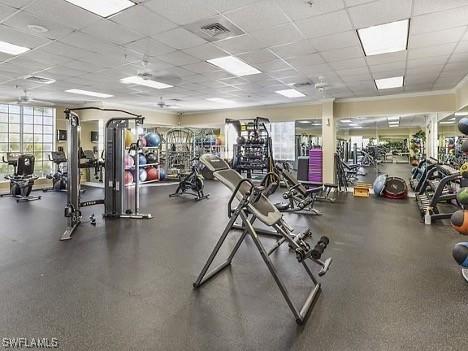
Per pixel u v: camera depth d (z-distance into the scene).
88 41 4.36
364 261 3.41
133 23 3.73
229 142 10.91
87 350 1.90
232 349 1.91
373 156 13.62
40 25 3.78
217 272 3.09
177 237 4.37
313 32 4.02
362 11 3.40
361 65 5.56
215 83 7.13
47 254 3.62
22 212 6.14
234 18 3.59
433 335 2.04
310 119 10.00
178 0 3.16
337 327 2.13
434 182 6.56
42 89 7.85
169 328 2.14
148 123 11.70
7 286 2.77
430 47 4.61
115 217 5.64
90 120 10.63
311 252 2.45
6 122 9.45
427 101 8.04
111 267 3.24
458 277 2.96
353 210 6.30
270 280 2.92
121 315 2.30
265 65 5.59
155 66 5.67
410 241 4.14
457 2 3.18
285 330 2.11
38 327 2.14
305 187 6.49
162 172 11.70
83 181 11.41
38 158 10.24
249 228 2.56
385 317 2.26
